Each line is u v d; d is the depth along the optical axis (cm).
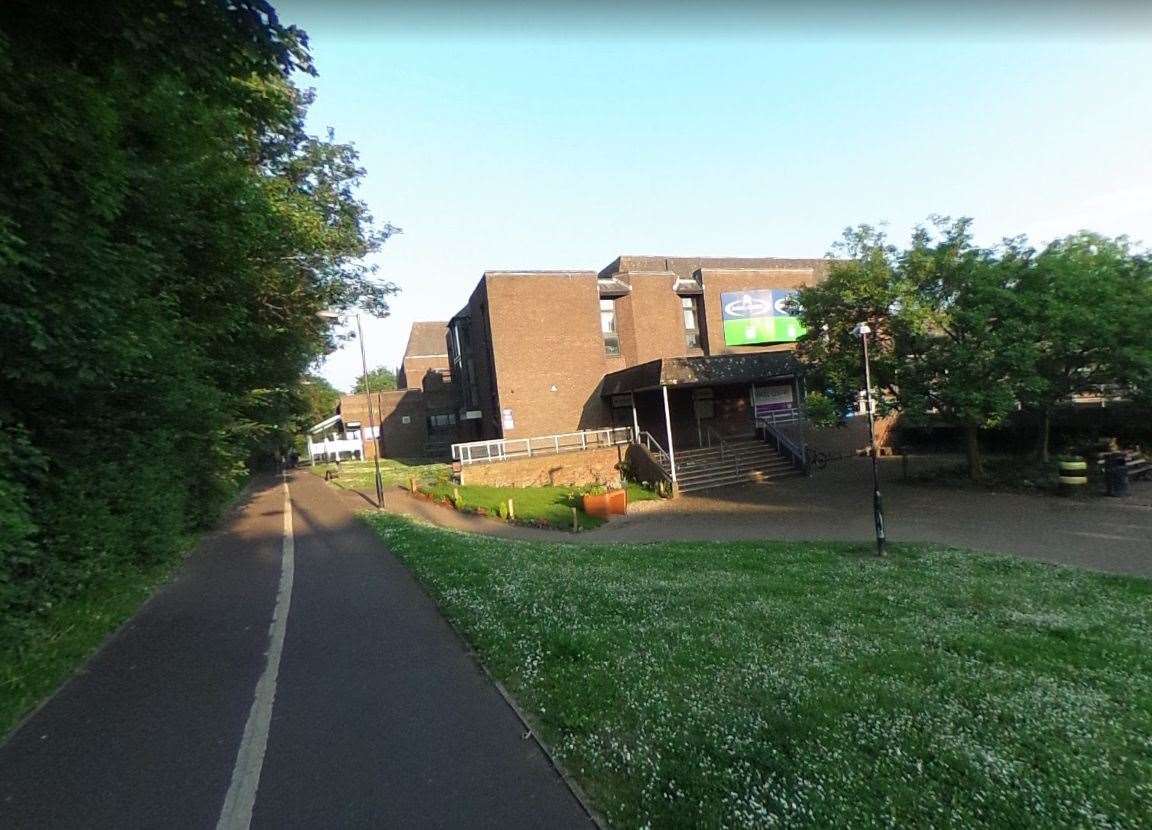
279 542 1212
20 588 528
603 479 2519
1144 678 512
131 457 810
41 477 522
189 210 868
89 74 504
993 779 319
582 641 518
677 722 375
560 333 2872
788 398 3073
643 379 2412
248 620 664
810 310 1969
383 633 602
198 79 522
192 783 346
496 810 311
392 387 9994
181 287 930
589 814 304
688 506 1992
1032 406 1862
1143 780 329
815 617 661
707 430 2928
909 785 312
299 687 475
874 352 1816
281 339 1553
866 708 396
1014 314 1652
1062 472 1705
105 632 614
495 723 403
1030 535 1276
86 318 529
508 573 818
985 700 427
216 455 1400
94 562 678
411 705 436
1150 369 1596
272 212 1069
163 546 910
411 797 326
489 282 2786
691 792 308
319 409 6100
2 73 417
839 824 279
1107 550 1122
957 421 1867
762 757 333
